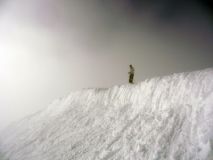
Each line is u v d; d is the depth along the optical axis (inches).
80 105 994.7
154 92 721.6
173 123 567.5
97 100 937.5
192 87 619.8
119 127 687.7
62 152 694.5
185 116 564.1
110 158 564.7
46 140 843.4
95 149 633.6
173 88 671.8
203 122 502.6
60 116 1003.9
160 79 739.4
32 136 965.2
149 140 557.6
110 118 768.3
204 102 554.3
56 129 897.5
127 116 725.3
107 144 630.5
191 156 443.8
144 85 780.0
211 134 455.5
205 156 422.3
